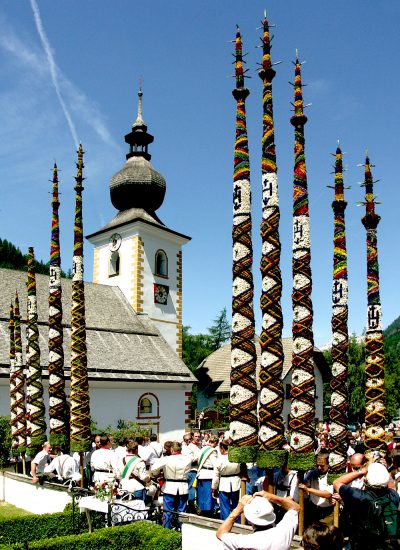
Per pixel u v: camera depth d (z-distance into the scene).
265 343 9.80
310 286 9.94
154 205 44.50
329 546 4.30
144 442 15.06
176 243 43.72
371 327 12.28
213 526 9.16
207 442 13.96
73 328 15.28
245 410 9.74
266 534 5.08
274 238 10.13
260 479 10.01
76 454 14.83
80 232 15.93
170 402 34.44
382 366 12.10
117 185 43.91
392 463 9.91
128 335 36.38
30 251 18.19
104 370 31.20
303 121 10.46
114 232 42.31
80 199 16.14
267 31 10.85
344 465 11.05
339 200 12.07
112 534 9.92
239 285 10.31
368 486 5.36
